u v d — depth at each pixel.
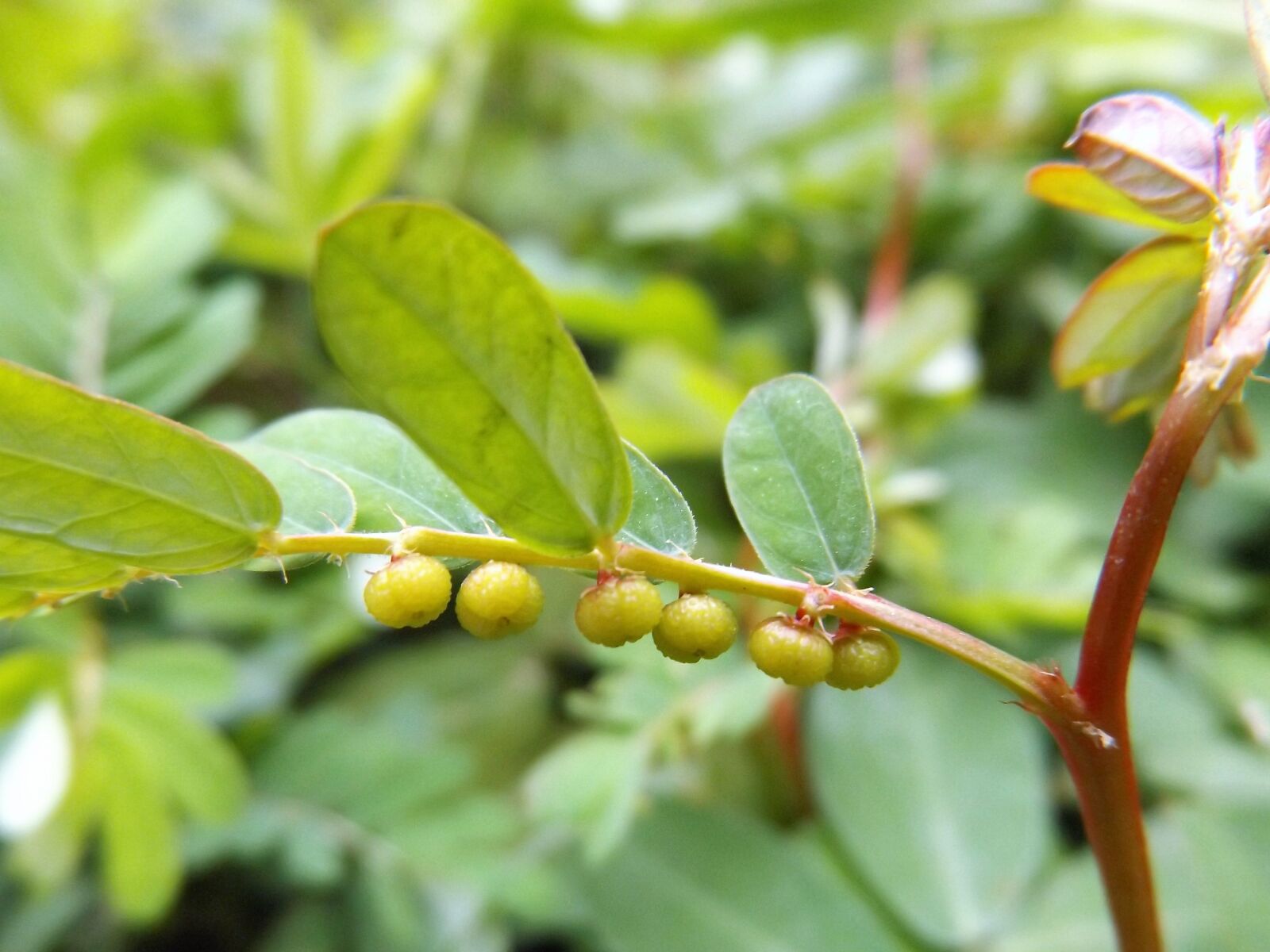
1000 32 0.16
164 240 0.13
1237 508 0.13
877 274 0.15
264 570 0.06
